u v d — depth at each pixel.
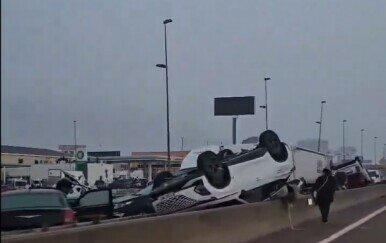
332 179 19.72
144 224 9.02
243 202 16.45
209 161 15.97
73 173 46.41
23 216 12.19
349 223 19.47
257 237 14.77
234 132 73.94
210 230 11.79
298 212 19.06
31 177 62.19
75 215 13.70
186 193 15.80
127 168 100.81
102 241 7.75
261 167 17.06
